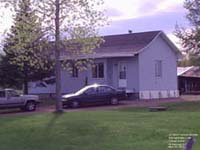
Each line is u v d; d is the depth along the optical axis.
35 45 25.23
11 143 15.52
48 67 34.97
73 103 29.67
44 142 15.45
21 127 18.38
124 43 39.59
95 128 17.17
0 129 18.23
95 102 30.73
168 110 24.53
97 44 26.06
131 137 15.31
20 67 34.53
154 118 19.45
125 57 37.78
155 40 39.09
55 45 24.77
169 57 40.72
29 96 29.22
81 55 27.78
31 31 24.77
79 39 25.16
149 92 38.12
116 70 38.47
